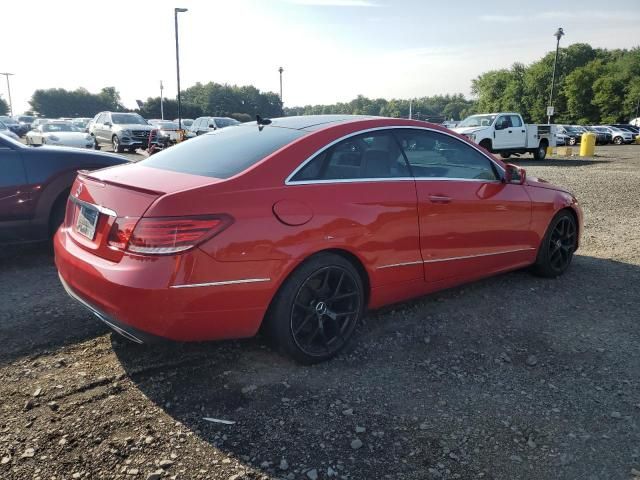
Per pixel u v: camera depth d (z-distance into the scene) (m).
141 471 2.37
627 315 4.22
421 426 2.73
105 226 2.99
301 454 2.50
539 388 3.12
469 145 4.29
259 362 3.36
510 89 92.12
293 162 3.23
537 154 22.16
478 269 4.33
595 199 10.20
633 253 6.12
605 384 3.17
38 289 4.64
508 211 4.45
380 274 3.59
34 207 5.38
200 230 2.80
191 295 2.79
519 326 3.99
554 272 5.10
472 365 3.39
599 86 75.88
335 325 3.39
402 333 3.83
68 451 2.49
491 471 2.41
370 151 3.63
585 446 2.59
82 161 5.63
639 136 41.19
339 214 3.29
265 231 2.98
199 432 2.65
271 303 3.13
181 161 3.50
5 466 2.38
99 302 2.92
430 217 3.83
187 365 3.31
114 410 2.82
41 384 3.06
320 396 2.99
